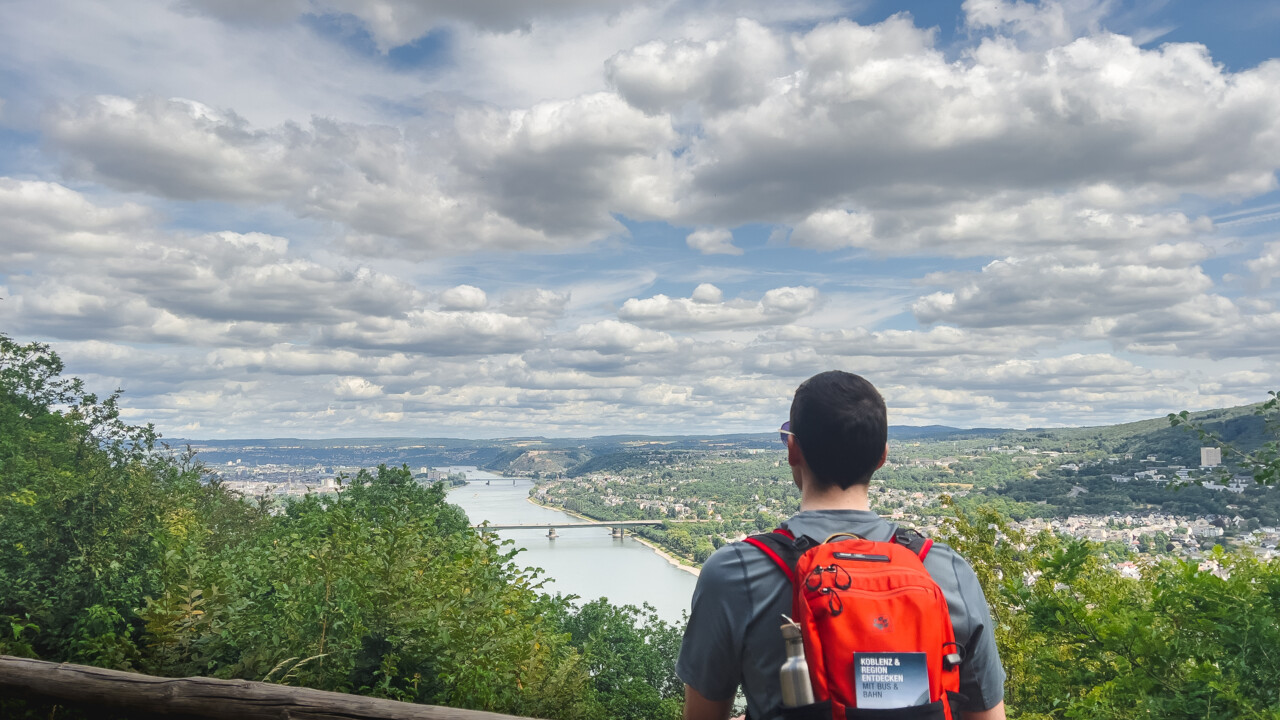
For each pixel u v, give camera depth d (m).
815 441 2.03
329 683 7.77
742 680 1.98
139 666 7.21
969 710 1.95
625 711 28.03
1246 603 6.03
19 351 28.64
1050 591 7.75
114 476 12.89
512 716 2.78
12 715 5.43
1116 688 6.18
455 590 9.12
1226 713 5.61
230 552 9.26
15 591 9.67
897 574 1.82
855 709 1.71
